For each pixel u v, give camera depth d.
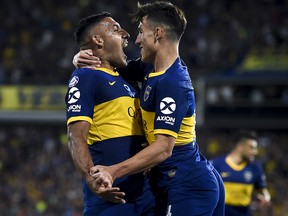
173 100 7.76
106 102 8.17
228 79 37.78
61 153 38.88
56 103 40.41
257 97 37.62
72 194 33.56
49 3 45.94
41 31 44.56
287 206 29.47
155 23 8.05
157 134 7.72
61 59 42.28
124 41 8.51
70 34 43.88
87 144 7.87
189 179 8.13
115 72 8.49
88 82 8.04
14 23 45.28
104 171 7.32
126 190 8.21
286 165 34.62
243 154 15.96
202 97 38.12
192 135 8.28
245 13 41.66
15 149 40.12
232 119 37.91
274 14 41.03
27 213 33.25
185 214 8.09
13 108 41.16
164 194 8.31
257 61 38.12
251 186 16.02
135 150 8.28
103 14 8.46
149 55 8.14
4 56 43.41
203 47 40.00
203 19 41.97
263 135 38.50
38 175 36.78
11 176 37.22
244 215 16.03
